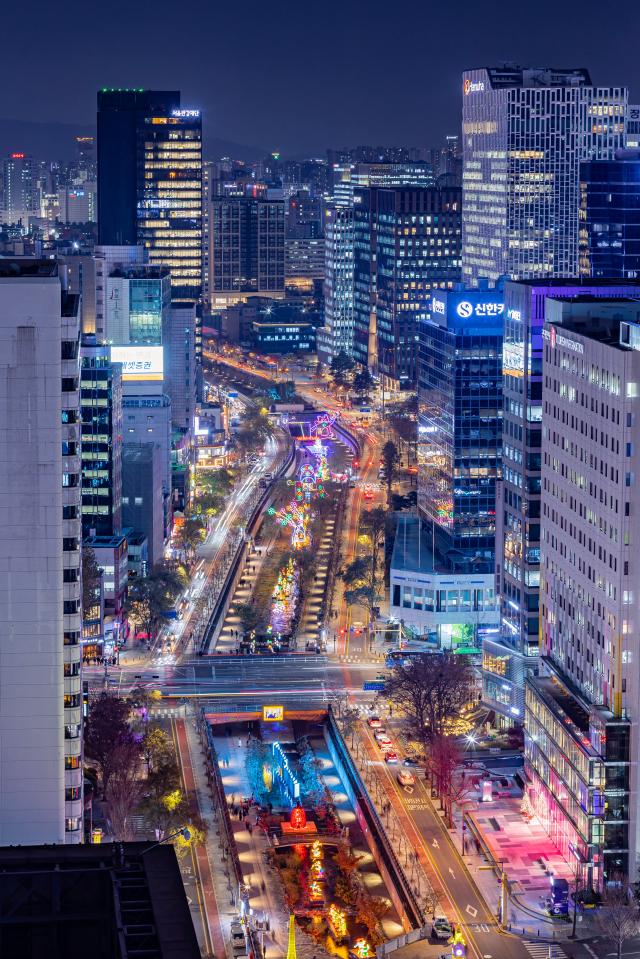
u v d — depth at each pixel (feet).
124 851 373.20
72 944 349.41
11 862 375.86
